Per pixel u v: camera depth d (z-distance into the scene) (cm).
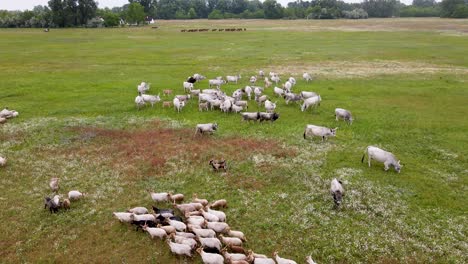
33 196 2083
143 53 7350
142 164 2458
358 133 2989
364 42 8850
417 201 2014
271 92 4241
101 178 2284
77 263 1569
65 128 3092
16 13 17388
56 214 1911
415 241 1698
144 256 1612
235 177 2288
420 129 3056
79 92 4275
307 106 3516
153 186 2183
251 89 3941
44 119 3331
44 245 1683
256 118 3216
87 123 3212
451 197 2055
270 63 6150
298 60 6406
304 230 1781
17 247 1667
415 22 16338
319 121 3259
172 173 2334
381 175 2298
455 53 6856
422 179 2242
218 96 3694
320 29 13050
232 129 3067
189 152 2627
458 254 1614
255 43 8900
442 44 8200
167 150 2659
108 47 8388
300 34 11169
